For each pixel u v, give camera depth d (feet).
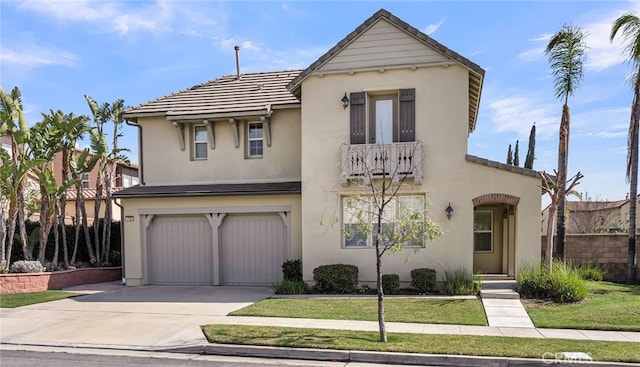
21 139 47.06
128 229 50.88
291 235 47.32
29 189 65.26
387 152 42.09
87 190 80.12
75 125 50.62
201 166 52.60
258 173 51.37
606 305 32.96
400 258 42.60
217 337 26.32
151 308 36.17
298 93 46.83
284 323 29.86
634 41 43.80
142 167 53.98
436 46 41.83
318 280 42.04
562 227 48.96
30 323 31.76
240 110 49.83
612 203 115.44
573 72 43.19
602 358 21.63
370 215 29.96
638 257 51.16
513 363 21.85
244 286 48.29
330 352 23.65
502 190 41.16
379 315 25.34
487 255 50.62
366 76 43.70
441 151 42.11
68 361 23.79
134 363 23.29
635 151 47.44
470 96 47.52
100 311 35.29
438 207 41.93
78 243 58.59
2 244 47.75
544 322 29.07
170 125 53.47
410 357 22.79
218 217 48.96
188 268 50.34
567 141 43.80
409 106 42.80
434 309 33.19
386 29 43.27
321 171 44.27
